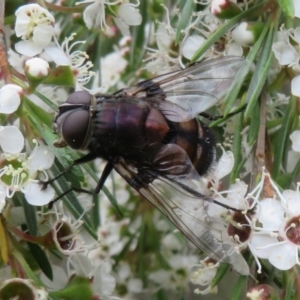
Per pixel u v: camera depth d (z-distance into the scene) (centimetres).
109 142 14
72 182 14
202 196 14
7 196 13
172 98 14
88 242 14
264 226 13
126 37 16
